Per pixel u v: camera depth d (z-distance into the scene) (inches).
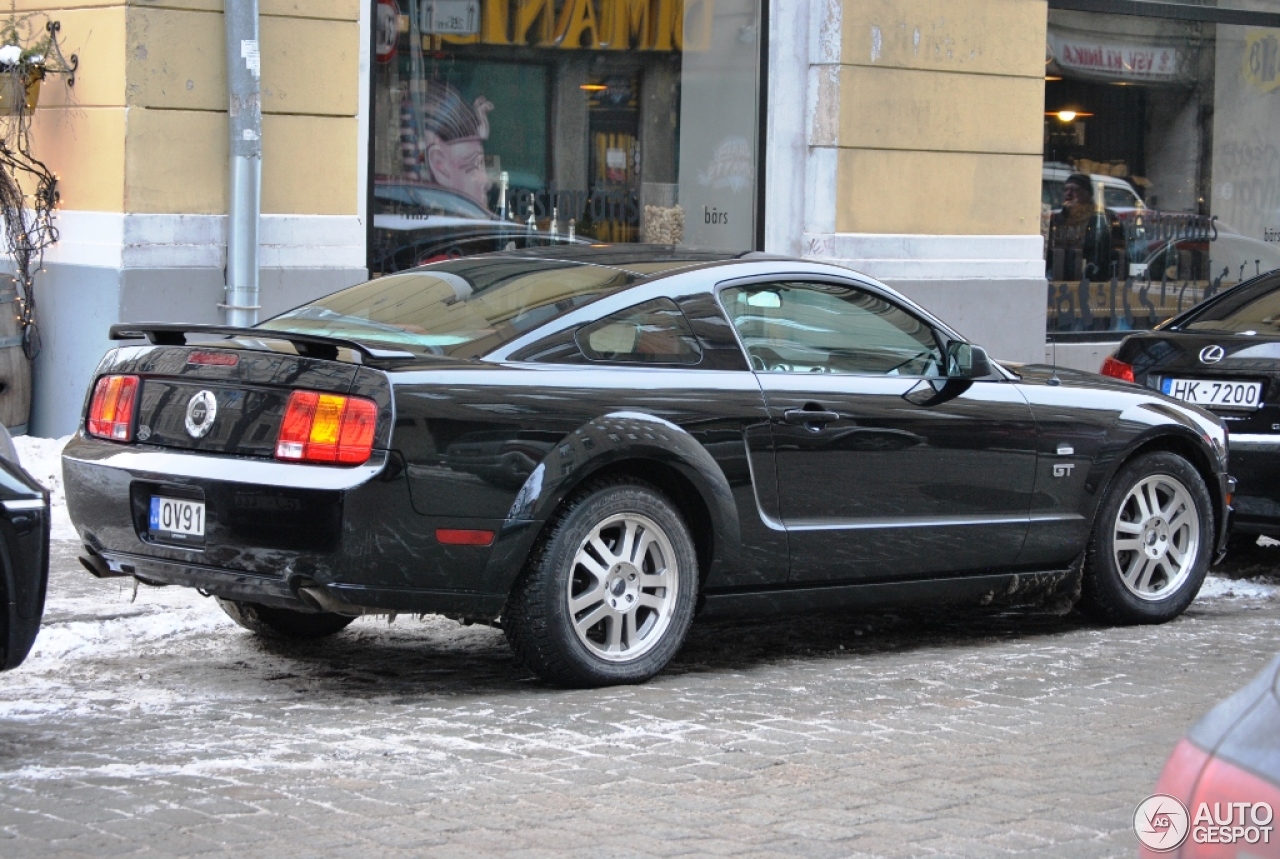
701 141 698.8
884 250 702.5
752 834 230.7
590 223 675.4
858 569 346.6
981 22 721.6
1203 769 124.0
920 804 246.5
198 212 553.6
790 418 333.7
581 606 312.2
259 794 245.3
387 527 285.9
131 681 322.3
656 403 317.1
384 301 341.1
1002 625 397.7
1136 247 818.2
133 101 537.6
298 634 362.3
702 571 331.6
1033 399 372.5
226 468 292.8
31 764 261.0
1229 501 413.4
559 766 263.7
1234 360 441.7
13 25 574.2
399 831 228.7
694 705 307.0
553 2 660.7
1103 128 802.2
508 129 652.7
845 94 686.5
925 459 353.7
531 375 305.3
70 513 319.0
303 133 575.5
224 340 320.2
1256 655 362.9
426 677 329.7
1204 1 834.2
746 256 353.4
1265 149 872.3
